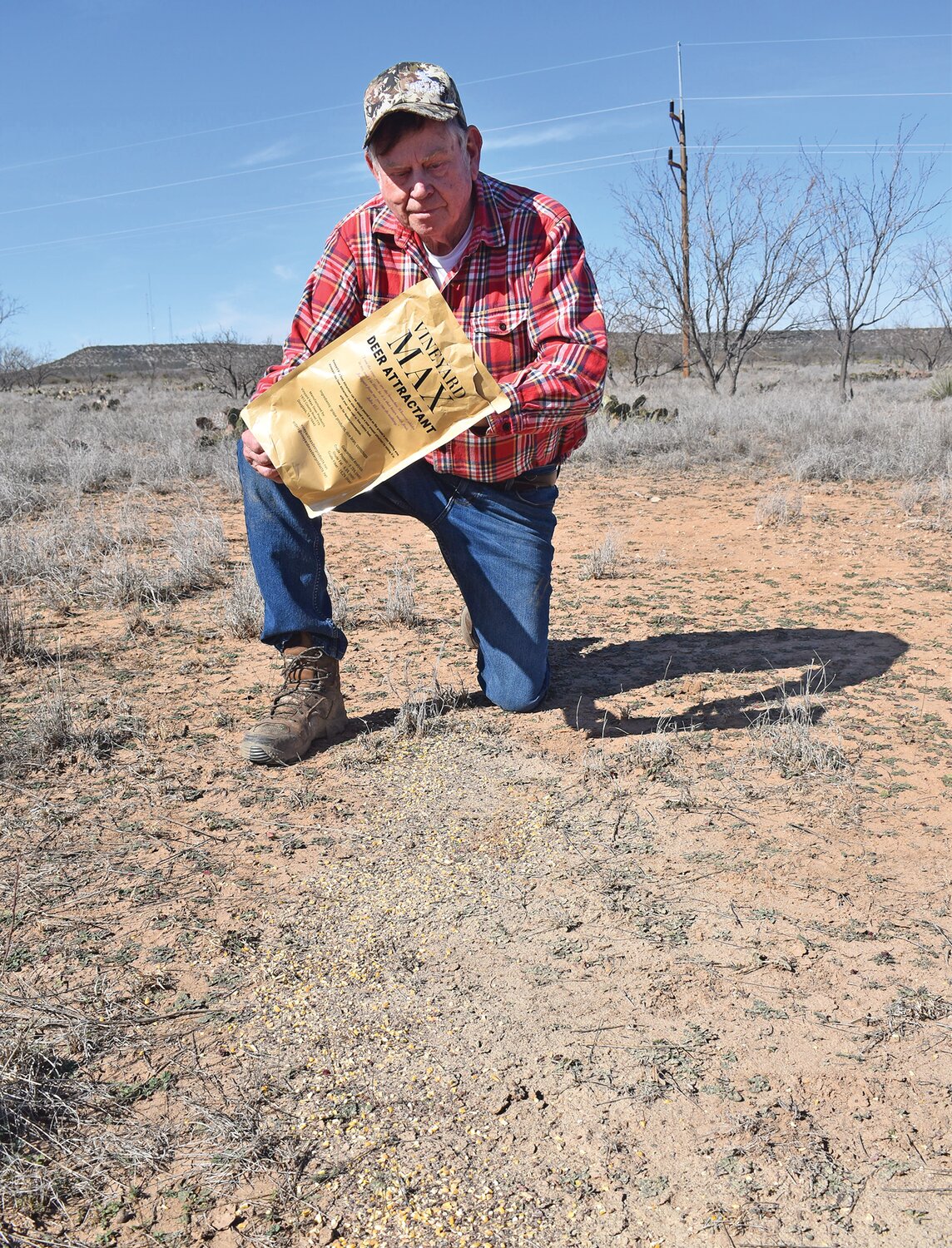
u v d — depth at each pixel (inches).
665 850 100.3
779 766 117.9
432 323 100.3
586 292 111.1
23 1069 69.9
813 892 92.4
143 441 541.3
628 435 453.7
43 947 84.7
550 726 131.7
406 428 102.6
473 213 111.0
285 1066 71.7
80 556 229.1
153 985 79.9
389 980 80.9
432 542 261.1
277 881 95.4
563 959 83.4
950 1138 64.7
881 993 78.3
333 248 116.3
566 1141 65.0
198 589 209.3
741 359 953.5
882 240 810.8
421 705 132.3
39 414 855.7
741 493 332.8
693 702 139.5
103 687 147.6
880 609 185.8
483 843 102.0
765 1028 74.8
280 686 147.5
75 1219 59.9
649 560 234.1
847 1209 59.9
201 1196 61.4
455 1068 71.3
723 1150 64.1
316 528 122.2
